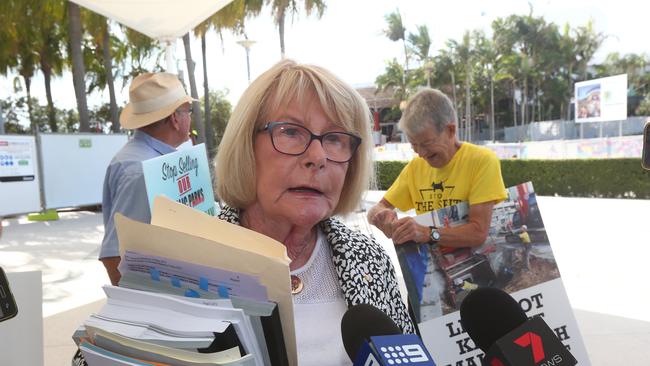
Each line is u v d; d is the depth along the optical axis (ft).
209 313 2.13
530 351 2.60
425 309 6.73
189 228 2.70
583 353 6.96
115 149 40.57
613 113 82.94
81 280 19.07
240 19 62.13
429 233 6.75
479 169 7.14
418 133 7.35
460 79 179.93
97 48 86.74
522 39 175.01
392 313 4.11
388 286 4.15
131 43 74.95
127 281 2.59
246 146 3.57
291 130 3.45
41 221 36.35
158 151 8.46
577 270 19.65
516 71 176.04
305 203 3.43
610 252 22.43
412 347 2.32
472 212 6.98
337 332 3.82
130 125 8.38
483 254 6.95
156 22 22.04
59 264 21.94
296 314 3.82
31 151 36.32
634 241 24.66
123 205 7.12
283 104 3.45
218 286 2.40
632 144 56.95
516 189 7.18
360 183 3.95
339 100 3.48
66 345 12.73
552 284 7.04
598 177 52.90
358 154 3.85
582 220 33.04
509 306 3.15
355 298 3.84
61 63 91.97
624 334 13.20
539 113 181.16
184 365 1.92
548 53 174.19
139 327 2.10
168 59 23.99
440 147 7.41
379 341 2.29
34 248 25.85
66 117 111.96
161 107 8.48
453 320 6.75
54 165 37.58
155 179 5.11
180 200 5.47
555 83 175.73
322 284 3.99
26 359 3.35
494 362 2.66
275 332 2.29
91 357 2.06
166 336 2.04
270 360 2.31
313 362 3.69
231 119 3.67
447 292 6.79
